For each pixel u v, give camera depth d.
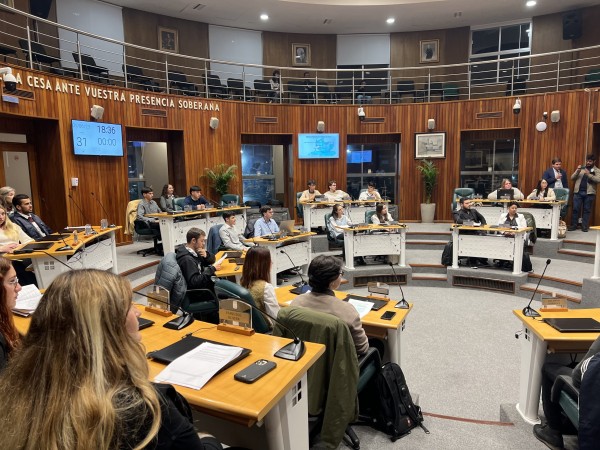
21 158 6.63
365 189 10.55
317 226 8.65
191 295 3.75
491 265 6.68
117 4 9.71
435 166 10.09
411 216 10.39
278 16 10.53
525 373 2.65
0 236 4.24
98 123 7.15
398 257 6.92
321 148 10.11
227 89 9.87
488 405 3.15
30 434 0.78
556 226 7.19
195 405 1.47
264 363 1.70
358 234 6.52
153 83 9.34
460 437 2.46
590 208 7.97
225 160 9.41
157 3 9.70
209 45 11.01
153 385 0.94
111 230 5.22
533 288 5.80
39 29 8.44
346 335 2.05
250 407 1.41
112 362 0.86
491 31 11.20
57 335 0.84
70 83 6.74
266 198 12.09
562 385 2.04
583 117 8.55
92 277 0.91
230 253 4.95
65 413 0.78
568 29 10.11
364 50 11.80
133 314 1.03
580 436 1.60
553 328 2.46
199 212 7.00
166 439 0.88
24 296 2.57
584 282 5.19
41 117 6.25
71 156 6.83
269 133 9.82
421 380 3.57
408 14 10.48
